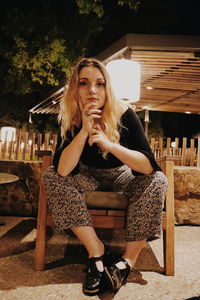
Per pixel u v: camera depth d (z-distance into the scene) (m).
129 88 4.16
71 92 2.07
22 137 5.05
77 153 1.88
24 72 11.45
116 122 2.03
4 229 3.21
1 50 11.21
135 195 1.93
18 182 3.78
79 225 1.83
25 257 2.37
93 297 1.74
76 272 2.09
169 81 6.26
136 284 1.92
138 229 1.86
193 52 4.66
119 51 4.77
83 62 2.07
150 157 1.91
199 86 6.59
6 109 13.50
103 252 1.85
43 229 2.14
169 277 2.05
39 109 9.54
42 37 10.82
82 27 11.33
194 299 1.68
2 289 1.81
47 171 1.98
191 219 3.55
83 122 1.89
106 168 2.13
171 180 2.18
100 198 2.05
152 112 15.66
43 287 1.85
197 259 2.42
